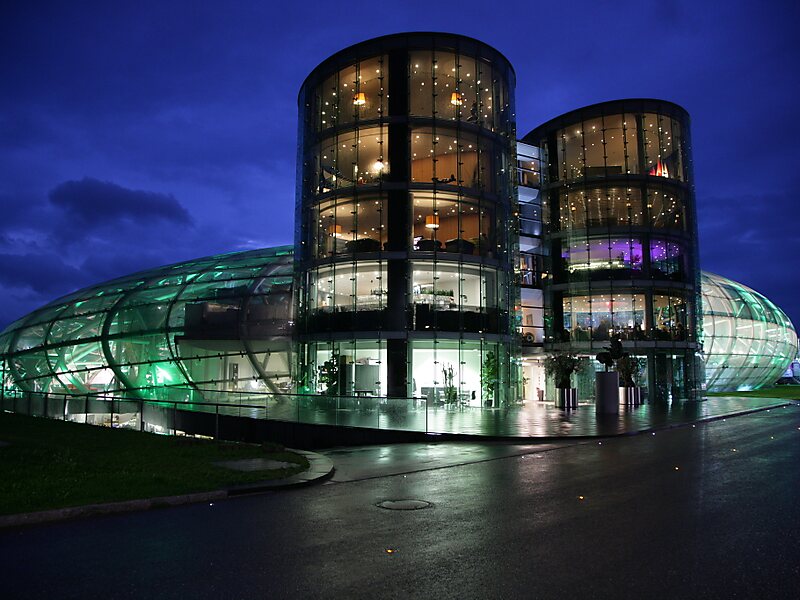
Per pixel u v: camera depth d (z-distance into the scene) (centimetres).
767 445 1670
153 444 1659
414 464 1380
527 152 4844
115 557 659
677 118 4650
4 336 4659
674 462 1375
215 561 645
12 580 586
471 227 3578
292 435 2258
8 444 1517
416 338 3381
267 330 4019
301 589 561
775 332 5772
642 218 4484
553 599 535
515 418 2594
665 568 614
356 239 3534
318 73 3916
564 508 898
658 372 4362
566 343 4516
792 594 542
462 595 545
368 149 3619
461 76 3681
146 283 4556
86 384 3928
